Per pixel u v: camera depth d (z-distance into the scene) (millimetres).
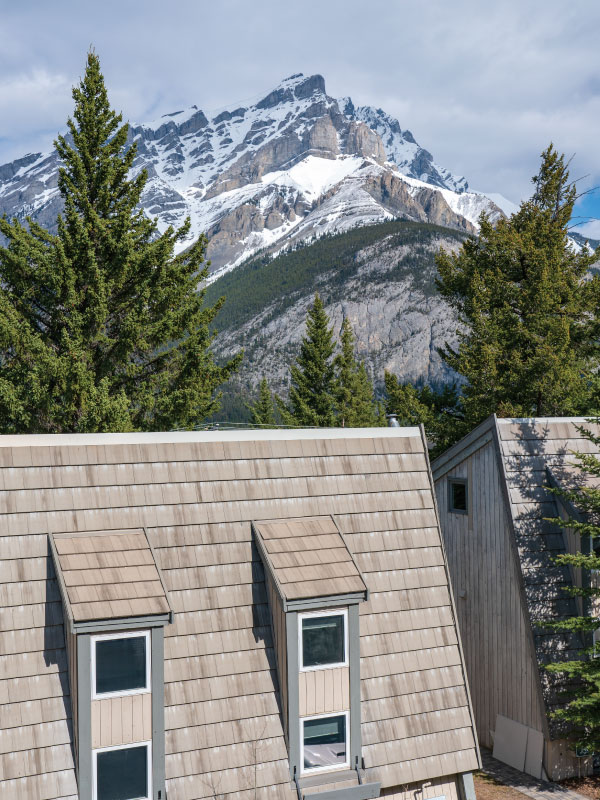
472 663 20109
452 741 12984
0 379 21141
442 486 21438
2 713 10703
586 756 17875
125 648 11148
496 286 29578
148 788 11125
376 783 12148
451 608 13812
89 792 10719
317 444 14156
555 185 32594
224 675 11969
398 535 13922
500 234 30266
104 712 10914
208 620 12172
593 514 17688
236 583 12578
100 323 22703
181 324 24734
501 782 17531
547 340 27828
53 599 11508
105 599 10984
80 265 22875
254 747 11773
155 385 24688
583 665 16031
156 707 11219
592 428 19859
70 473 12344
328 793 11797
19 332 21516
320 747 12203
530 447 19094
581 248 32094
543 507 18625
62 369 20906
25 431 22016
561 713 15953
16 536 11656
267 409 68125
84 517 12125
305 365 54906
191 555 12477
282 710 12109
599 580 18078
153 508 12578
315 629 12258
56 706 11016
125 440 12875
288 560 12492
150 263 23797
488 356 28250
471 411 29453
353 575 12484
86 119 24266
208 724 11633
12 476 11969
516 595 18312
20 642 11117
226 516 12961
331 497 13805
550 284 28500
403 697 12891
